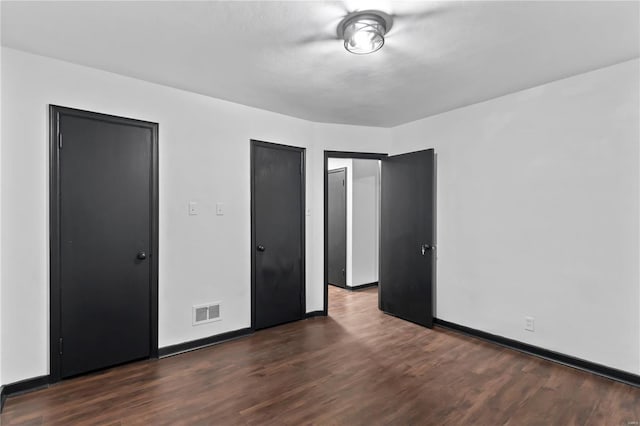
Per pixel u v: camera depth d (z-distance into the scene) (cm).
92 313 278
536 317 313
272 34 222
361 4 189
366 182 596
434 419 216
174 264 320
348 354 317
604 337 273
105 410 227
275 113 394
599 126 276
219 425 211
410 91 326
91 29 216
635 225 259
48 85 257
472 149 364
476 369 286
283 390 252
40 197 255
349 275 574
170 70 280
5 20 205
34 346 253
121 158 292
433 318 405
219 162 349
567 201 294
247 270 371
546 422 213
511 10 194
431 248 392
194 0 185
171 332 318
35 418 218
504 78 294
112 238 288
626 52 247
